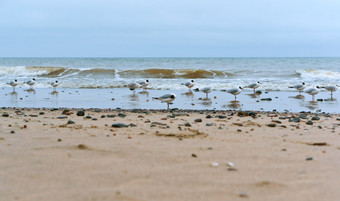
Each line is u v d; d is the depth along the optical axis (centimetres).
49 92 2400
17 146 621
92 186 416
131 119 1092
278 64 5888
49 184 421
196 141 695
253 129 862
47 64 6544
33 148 605
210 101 1902
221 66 5400
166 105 1745
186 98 2048
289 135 787
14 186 412
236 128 884
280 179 454
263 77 3381
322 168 508
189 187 419
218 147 641
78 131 802
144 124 949
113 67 5509
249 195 396
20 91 2478
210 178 455
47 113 1309
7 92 2417
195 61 7181
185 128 870
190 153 590
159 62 6731
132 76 3469
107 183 428
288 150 627
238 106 1697
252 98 2030
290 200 381
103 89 2589
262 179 453
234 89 1953
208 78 3344
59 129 831
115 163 520
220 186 425
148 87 2642
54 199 372
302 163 536
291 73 3584
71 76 3547
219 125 940
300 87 2195
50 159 534
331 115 1303
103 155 566
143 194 392
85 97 2100
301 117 1172
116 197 380
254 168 505
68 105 1753
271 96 2122
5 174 456
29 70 3984
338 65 5534
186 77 3422
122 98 2052
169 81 2997
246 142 695
